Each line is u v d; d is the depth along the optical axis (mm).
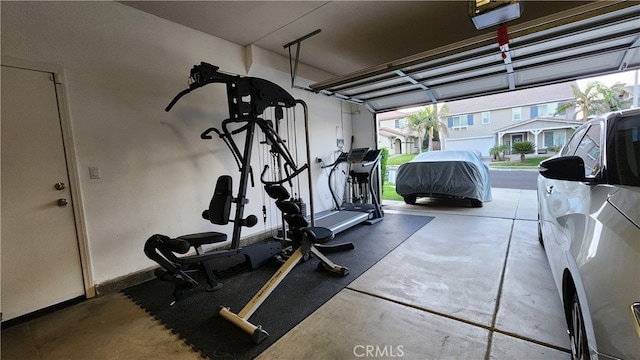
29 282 2363
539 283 2395
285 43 4023
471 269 2762
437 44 4262
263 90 3082
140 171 3029
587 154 1995
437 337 1805
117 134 2855
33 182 2377
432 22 3564
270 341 1871
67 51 2541
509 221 4379
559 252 1711
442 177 5543
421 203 6367
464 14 3387
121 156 2887
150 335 2035
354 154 5199
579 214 1504
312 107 5418
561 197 1948
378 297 2350
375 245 3666
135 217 2992
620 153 1511
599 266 1101
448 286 2455
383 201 6910
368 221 4738
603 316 1000
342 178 6223
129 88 2938
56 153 2488
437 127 19531
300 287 2611
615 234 1117
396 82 4316
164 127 3223
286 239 3836
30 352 1908
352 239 3975
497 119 18453
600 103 14320
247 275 2992
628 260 998
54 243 2484
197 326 2107
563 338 1720
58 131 2496
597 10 2318
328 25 3543
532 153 16516
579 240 1354
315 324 2027
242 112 2984
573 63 3754
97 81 2723
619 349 931
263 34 3715
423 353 1674
